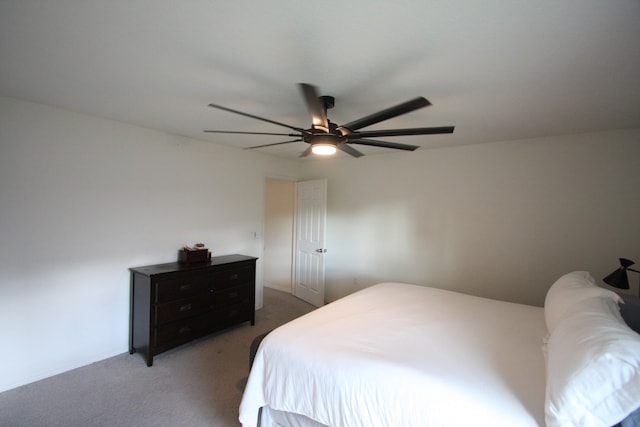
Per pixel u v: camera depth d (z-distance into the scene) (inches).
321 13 48.3
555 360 49.8
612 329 47.9
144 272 109.0
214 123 112.8
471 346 67.3
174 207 131.0
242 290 140.4
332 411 56.9
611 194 108.6
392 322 80.5
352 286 174.9
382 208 163.5
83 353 105.8
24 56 64.5
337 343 67.4
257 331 138.5
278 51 60.2
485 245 133.6
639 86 72.1
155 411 82.6
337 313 87.1
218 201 148.8
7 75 74.0
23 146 92.3
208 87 78.7
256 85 76.7
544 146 120.4
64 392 90.0
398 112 63.0
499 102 84.3
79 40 57.9
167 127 119.5
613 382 40.1
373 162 166.9
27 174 93.3
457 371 56.3
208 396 89.7
